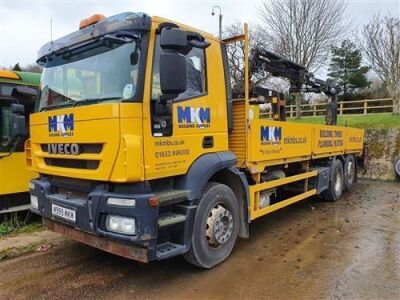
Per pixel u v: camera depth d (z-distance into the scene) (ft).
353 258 14.74
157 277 12.91
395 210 23.98
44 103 13.65
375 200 27.58
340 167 28.40
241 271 13.44
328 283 12.36
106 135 10.34
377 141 41.70
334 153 26.94
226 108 14.47
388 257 14.84
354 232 18.63
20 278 12.81
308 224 20.38
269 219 21.61
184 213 12.21
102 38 11.23
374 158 41.45
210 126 13.48
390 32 64.08
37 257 14.85
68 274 13.16
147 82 10.73
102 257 14.84
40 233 18.15
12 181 19.80
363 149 38.34
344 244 16.61
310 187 23.35
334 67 105.81
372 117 60.90
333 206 25.43
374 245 16.43
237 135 15.65
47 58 13.66
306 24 72.43
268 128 17.02
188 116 12.35
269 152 17.19
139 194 10.55
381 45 65.16
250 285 12.26
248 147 15.34
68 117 11.66
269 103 22.43
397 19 64.34
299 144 20.67
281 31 73.92
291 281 12.56
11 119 19.90
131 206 10.34
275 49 73.51
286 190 21.76
